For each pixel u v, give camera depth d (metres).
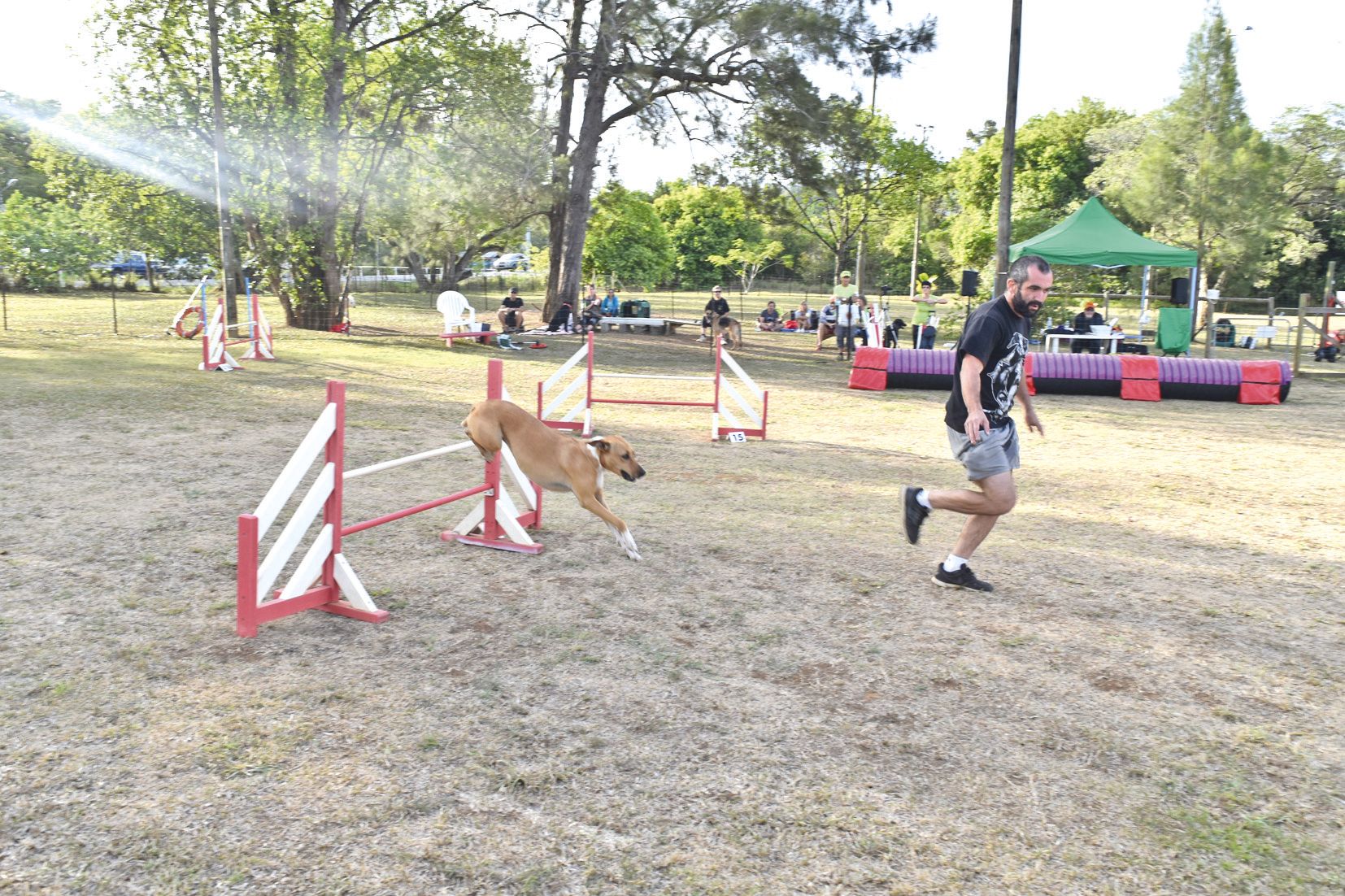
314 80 22.48
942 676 4.29
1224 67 29.06
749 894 2.70
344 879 2.70
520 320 24.73
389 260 54.00
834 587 5.53
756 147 25.42
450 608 5.00
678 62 23.77
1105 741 3.71
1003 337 5.00
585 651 4.46
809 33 22.39
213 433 9.65
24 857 2.75
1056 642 4.76
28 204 31.92
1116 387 15.79
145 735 3.49
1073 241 21.47
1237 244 30.64
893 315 39.59
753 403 13.97
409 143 24.92
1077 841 3.02
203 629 4.57
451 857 2.82
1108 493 8.41
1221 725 3.88
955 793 3.29
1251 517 7.57
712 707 3.91
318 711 3.73
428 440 9.75
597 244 48.91
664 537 6.54
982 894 2.73
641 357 21.02
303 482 7.70
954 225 58.34
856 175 24.47
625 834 2.97
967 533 5.46
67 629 4.47
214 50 20.59
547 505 7.38
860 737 3.67
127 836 2.87
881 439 10.98
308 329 24.02
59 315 25.75
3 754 3.31
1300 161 40.91
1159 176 30.12
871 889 2.74
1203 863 2.92
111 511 6.56
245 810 3.03
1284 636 4.93
